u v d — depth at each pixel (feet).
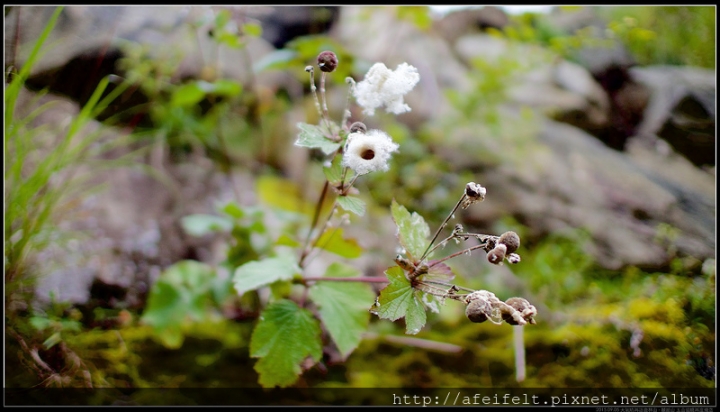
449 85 3.70
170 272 2.30
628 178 3.07
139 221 2.50
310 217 2.64
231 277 2.31
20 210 2.15
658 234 2.66
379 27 3.79
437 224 2.78
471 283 2.50
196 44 2.98
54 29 2.64
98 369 2.15
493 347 2.31
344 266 2.14
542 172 3.01
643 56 4.19
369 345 2.31
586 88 3.78
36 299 2.22
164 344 2.24
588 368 2.23
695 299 2.38
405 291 1.86
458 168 3.06
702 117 3.50
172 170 2.69
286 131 3.11
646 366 2.23
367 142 1.82
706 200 2.97
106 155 2.60
